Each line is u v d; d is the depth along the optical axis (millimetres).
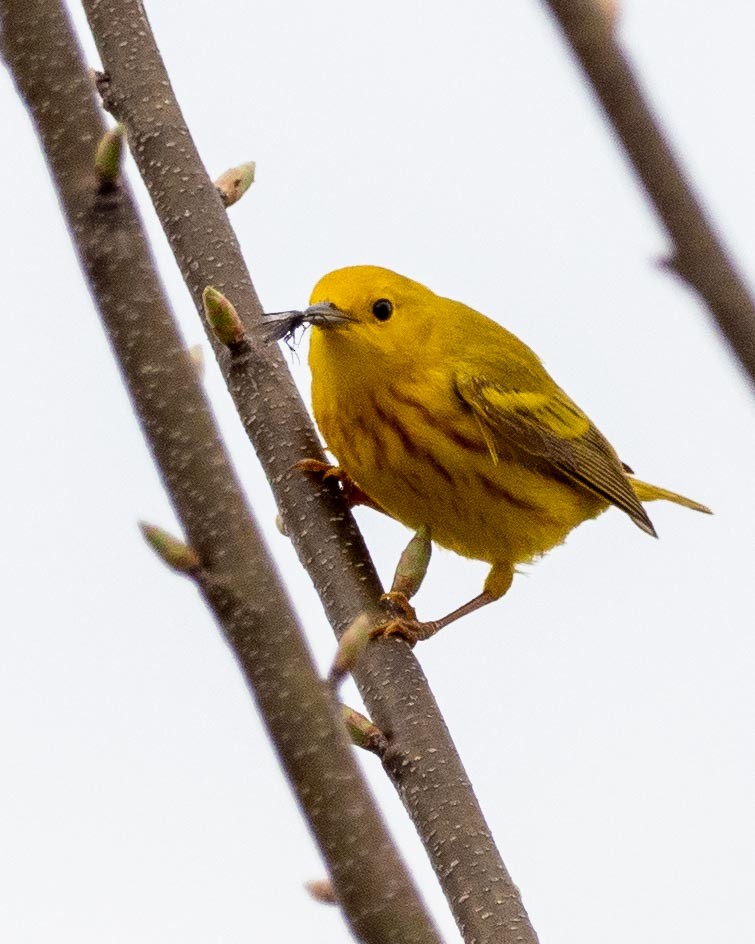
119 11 11078
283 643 5961
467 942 8414
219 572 6012
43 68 6633
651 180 4035
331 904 7285
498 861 8680
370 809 5914
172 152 10977
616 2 3930
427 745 9289
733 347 4133
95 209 6457
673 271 4125
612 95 3967
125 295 6395
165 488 6207
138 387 6309
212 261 10930
